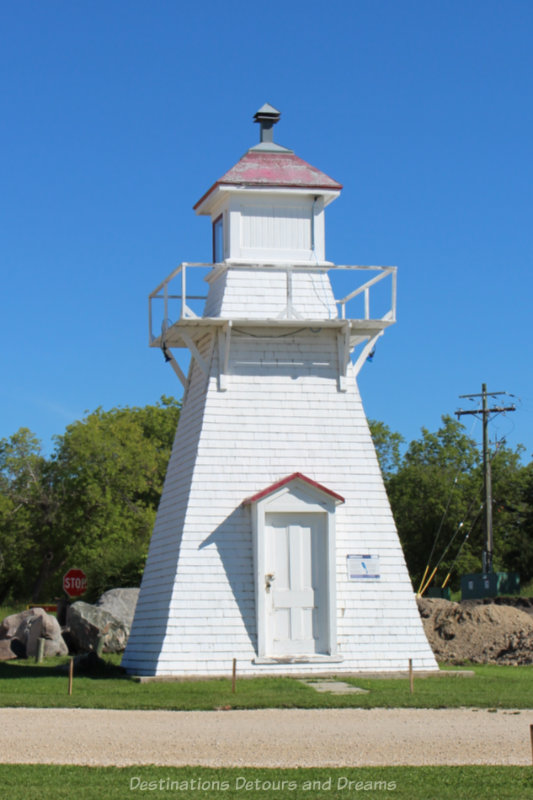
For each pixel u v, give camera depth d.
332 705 20.72
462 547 76.62
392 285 28.38
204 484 26.83
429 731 17.59
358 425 27.95
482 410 60.53
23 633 35.97
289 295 27.83
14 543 74.56
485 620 36.56
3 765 14.89
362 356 28.52
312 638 26.70
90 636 36.09
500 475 84.12
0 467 77.06
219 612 26.19
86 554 72.19
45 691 23.06
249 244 28.66
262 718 19.19
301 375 27.92
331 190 28.98
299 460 27.44
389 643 26.91
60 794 13.30
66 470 74.56
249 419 27.44
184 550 26.38
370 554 27.30
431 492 82.56
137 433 78.06
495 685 24.44
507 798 13.36
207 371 27.77
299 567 26.83
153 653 26.42
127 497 76.69
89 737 16.92
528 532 81.25
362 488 27.64
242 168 28.88
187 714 19.73
